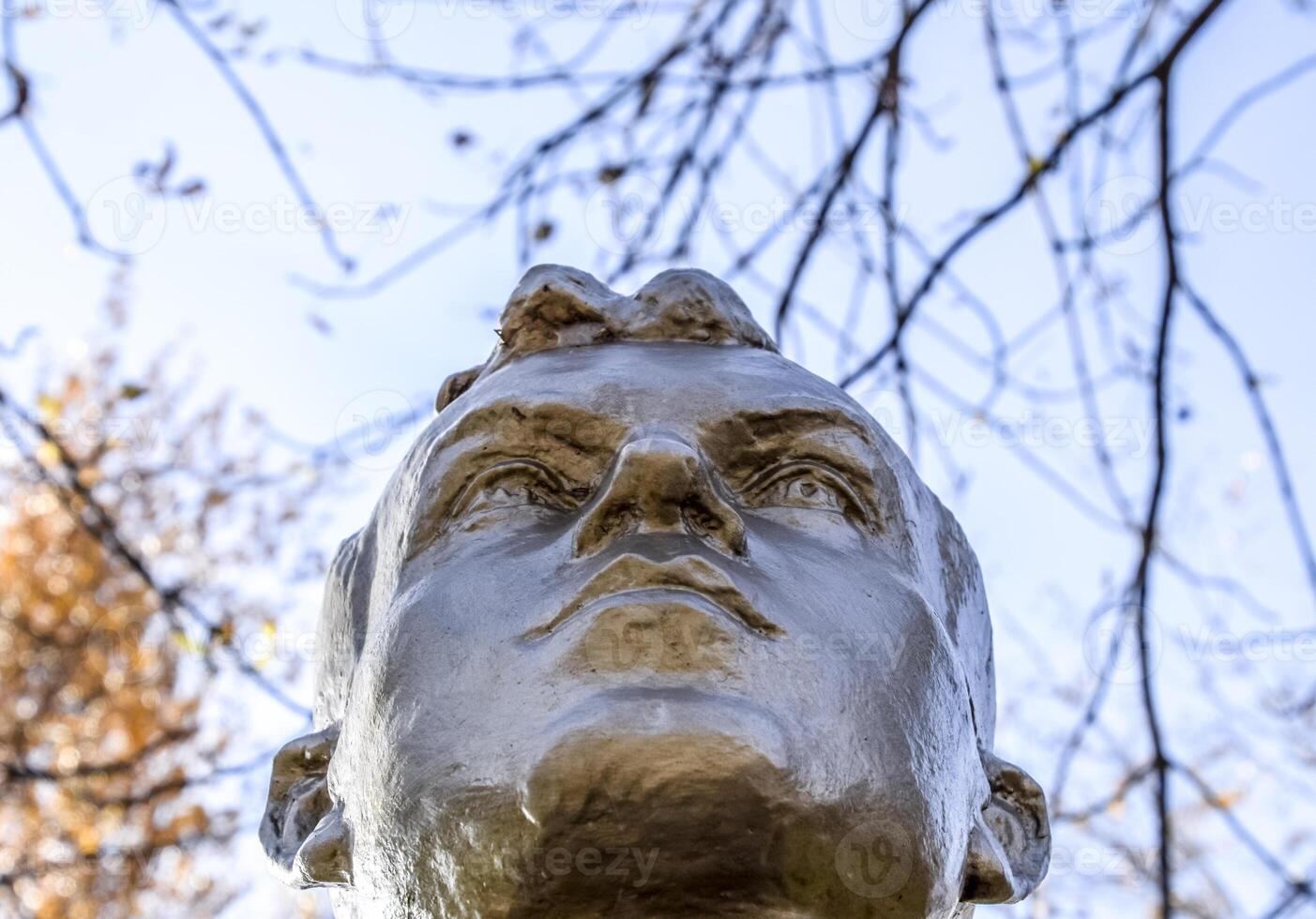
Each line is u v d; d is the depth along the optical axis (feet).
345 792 10.36
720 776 8.68
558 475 10.68
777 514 10.65
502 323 12.00
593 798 8.65
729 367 11.21
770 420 10.81
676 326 11.89
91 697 29.71
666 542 9.54
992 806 11.29
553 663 9.19
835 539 10.58
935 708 9.96
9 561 31.81
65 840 28.22
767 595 9.55
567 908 8.85
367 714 10.02
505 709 9.18
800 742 9.00
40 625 31.19
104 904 28.58
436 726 9.44
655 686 8.95
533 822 8.71
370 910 9.76
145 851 25.40
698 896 8.87
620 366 11.08
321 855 10.23
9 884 25.44
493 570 10.09
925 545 11.55
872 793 9.21
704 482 9.66
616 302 12.01
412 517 10.82
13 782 26.43
